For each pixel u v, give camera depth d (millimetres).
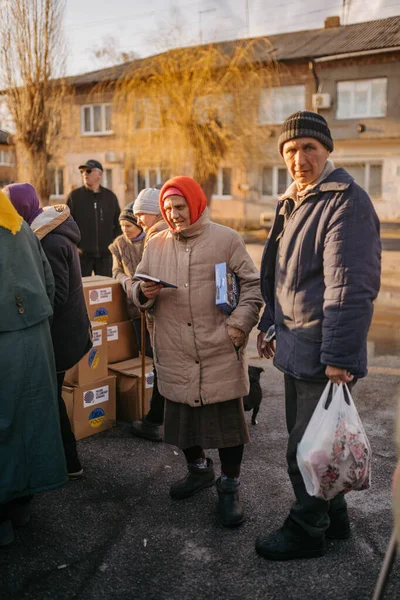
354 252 2449
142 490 3414
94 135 32688
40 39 22094
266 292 2982
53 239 3227
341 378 2498
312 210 2592
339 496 2854
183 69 23625
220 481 3154
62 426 3445
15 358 2656
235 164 24984
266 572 2633
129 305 4527
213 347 3055
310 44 28969
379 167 27578
